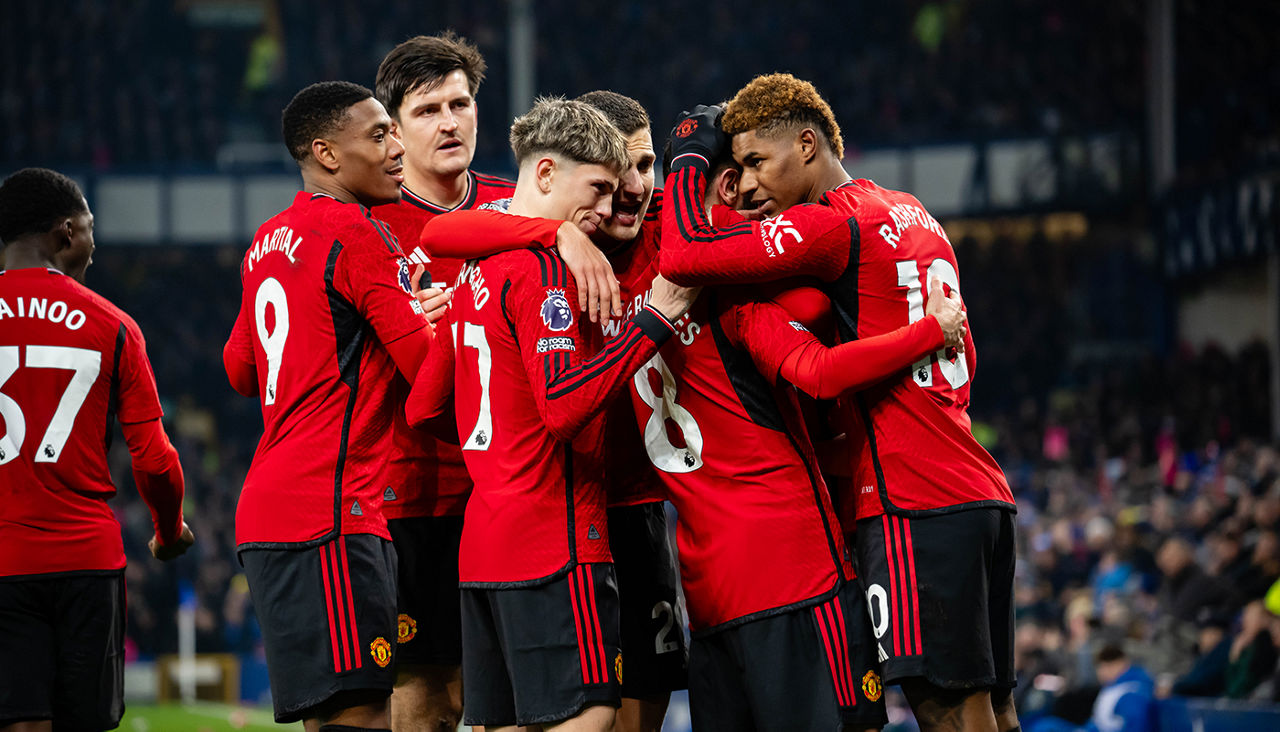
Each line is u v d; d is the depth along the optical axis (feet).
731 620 38.37
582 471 38.01
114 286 256.93
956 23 265.34
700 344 39.01
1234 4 203.00
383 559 40.63
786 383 39.75
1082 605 112.68
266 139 271.49
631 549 43.60
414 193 48.88
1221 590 101.65
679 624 44.52
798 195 40.32
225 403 256.11
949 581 38.22
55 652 43.73
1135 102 230.07
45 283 44.45
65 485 43.80
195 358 256.32
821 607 38.04
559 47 276.62
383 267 40.29
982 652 38.37
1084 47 249.34
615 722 41.70
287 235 41.24
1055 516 154.40
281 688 39.29
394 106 48.44
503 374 37.96
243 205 237.66
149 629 171.53
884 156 232.73
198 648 171.01
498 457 38.09
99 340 44.55
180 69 272.92
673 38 277.64
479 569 38.17
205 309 260.62
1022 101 244.83
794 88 40.01
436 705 48.75
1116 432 186.29
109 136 262.26
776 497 38.37
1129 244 225.76
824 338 40.75
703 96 270.05
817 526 38.68
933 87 255.29
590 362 36.01
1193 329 209.46
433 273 48.49
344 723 39.42
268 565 39.60
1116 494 153.79
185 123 266.77
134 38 276.00
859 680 38.78
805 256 37.76
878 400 39.19
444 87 47.91
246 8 280.72
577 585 37.37
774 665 37.78
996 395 230.68
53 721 44.06
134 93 266.77
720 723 39.58
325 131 42.32
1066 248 233.35
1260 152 181.16
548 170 38.83
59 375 43.80
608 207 38.93
